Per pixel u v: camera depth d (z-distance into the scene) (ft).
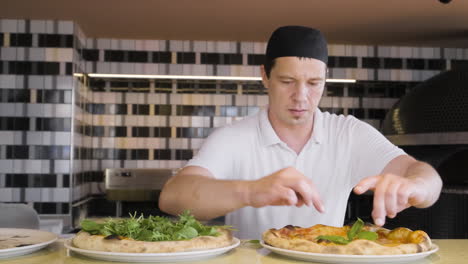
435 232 9.65
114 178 14.02
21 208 5.18
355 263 2.52
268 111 4.95
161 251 2.54
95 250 2.60
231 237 2.98
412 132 11.10
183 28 14.49
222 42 16.14
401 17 13.15
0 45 13.94
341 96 16.83
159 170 14.11
